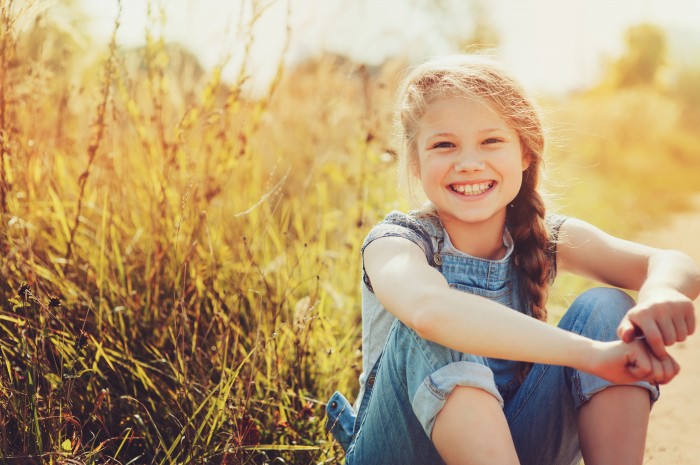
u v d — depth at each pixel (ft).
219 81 8.48
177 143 8.15
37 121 8.83
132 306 7.06
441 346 4.40
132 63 9.05
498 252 5.52
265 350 6.51
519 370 5.37
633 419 4.59
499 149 5.09
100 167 8.80
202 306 7.43
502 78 5.19
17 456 4.71
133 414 6.01
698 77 62.95
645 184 34.22
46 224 8.14
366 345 5.36
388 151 9.18
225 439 5.73
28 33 8.55
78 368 6.20
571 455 5.12
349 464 5.12
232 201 9.86
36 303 6.27
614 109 41.52
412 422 4.60
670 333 4.17
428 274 4.63
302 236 9.61
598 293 5.01
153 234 7.79
